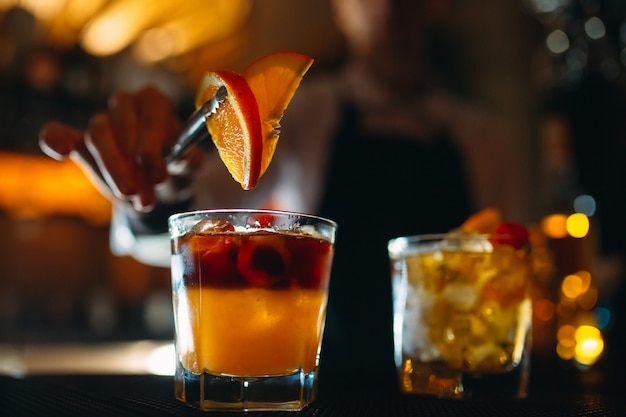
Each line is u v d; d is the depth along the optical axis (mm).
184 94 2857
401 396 453
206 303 380
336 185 985
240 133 365
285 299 385
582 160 956
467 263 450
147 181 489
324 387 493
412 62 1024
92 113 2580
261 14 2646
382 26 990
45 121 2473
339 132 1005
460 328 448
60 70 2447
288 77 385
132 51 2645
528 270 470
